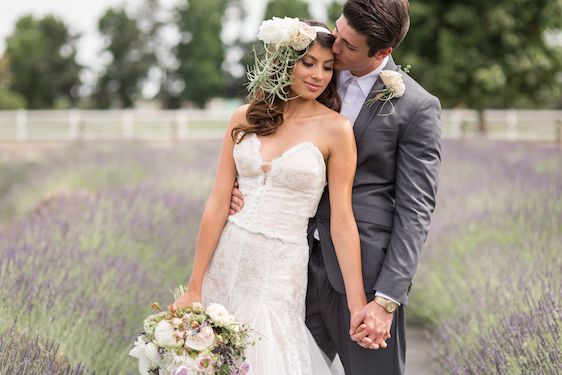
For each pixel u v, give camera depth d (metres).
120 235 7.23
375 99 3.59
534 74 26.81
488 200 9.23
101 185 13.46
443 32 25.77
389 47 3.47
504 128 29.86
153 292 5.77
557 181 10.16
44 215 8.34
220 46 83.88
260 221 3.60
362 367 3.65
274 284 3.59
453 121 29.91
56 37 80.88
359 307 3.51
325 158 3.59
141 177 13.99
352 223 3.56
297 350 3.62
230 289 3.63
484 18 25.94
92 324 4.85
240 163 3.65
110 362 4.60
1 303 4.74
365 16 3.38
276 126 3.61
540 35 26.66
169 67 84.00
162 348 3.43
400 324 3.63
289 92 3.63
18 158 21.22
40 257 5.86
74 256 6.14
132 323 5.25
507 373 4.28
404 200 3.52
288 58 3.50
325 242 3.64
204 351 3.36
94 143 22.81
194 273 3.70
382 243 3.59
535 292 5.34
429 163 3.54
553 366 4.00
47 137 31.55
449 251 7.41
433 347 5.97
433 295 6.92
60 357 4.35
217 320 3.39
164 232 7.73
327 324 3.76
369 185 3.63
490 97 26.88
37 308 4.80
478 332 5.30
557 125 26.77
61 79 79.00
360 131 3.60
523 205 8.10
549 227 7.42
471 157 15.54
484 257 6.76
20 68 78.88
